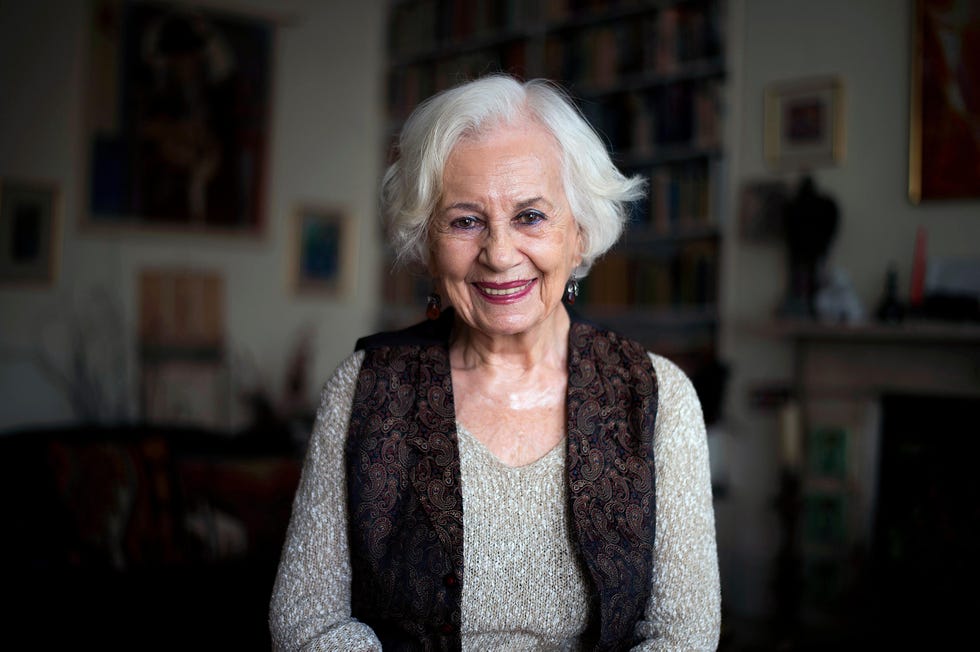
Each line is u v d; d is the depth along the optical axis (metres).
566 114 1.30
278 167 6.15
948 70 3.74
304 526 1.35
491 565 1.28
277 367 6.13
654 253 4.88
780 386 4.23
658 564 1.30
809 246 4.06
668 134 4.66
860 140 4.02
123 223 5.58
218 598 2.40
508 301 1.29
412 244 1.36
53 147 5.35
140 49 5.62
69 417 5.36
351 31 6.40
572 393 1.33
